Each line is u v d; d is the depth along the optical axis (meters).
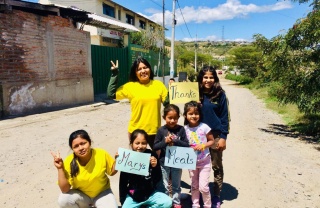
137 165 3.16
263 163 5.47
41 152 5.66
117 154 3.17
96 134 7.25
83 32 12.06
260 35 8.47
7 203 3.69
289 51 7.91
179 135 3.40
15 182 4.29
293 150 6.44
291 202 3.89
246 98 18.89
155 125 3.66
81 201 3.16
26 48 9.16
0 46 8.27
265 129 8.84
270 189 4.30
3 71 8.45
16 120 8.28
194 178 3.51
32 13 9.34
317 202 3.90
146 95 3.58
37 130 7.38
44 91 10.04
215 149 3.54
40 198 3.85
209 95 3.54
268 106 14.39
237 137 7.62
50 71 10.27
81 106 11.39
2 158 5.27
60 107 10.80
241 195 4.10
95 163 3.10
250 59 37.06
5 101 8.55
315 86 7.43
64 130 7.48
